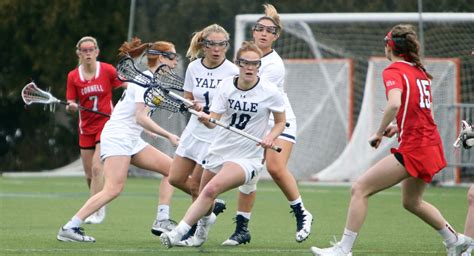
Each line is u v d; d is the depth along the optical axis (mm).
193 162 25438
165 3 60406
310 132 57875
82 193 46906
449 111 54188
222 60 24750
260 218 34156
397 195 47594
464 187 53344
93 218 31453
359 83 57969
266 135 22844
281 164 25203
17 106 68750
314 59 58500
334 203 41500
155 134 25891
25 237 26594
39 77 68000
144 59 27031
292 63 58750
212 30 24469
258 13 59688
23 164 69312
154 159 26266
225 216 34844
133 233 28281
